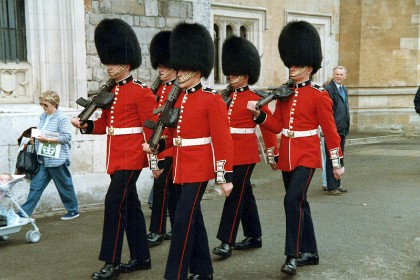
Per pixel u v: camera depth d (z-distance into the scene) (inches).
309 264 163.3
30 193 207.9
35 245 186.5
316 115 159.2
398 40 510.9
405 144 458.6
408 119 517.3
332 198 258.1
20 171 205.8
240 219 176.9
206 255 146.3
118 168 152.1
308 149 158.6
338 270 158.9
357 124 519.2
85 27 247.3
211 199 258.5
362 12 506.0
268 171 341.7
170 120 135.5
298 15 465.7
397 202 247.3
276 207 242.2
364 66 513.3
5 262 168.7
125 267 158.1
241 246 179.2
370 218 218.7
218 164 138.3
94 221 218.4
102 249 151.4
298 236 154.6
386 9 508.1
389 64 514.0
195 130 139.7
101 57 156.3
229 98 176.2
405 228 203.3
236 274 157.0
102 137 248.4
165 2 274.8
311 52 159.6
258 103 158.6
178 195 153.7
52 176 212.7
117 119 154.3
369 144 461.1
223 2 399.5
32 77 243.1
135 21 263.4
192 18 286.7
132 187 155.4
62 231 204.1
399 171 328.5
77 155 241.6
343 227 205.3
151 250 181.5
